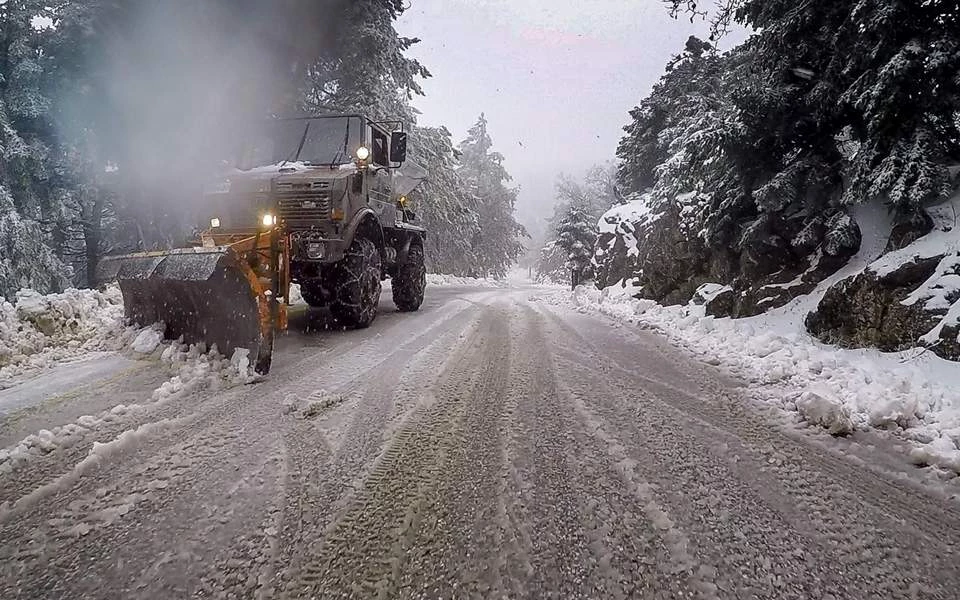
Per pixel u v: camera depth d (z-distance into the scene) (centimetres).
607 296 1217
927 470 262
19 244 1314
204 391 375
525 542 190
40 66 1510
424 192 2230
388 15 1584
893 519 214
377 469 248
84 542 189
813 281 629
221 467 250
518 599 160
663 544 191
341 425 307
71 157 1498
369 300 679
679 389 400
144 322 534
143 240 1360
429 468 250
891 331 473
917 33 506
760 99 618
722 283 812
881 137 539
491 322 761
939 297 450
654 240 1051
